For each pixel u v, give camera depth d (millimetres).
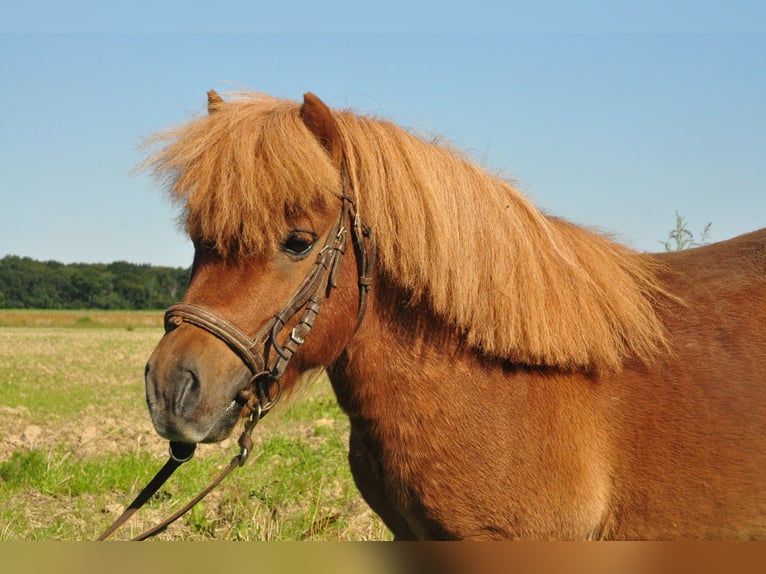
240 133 2891
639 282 3266
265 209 2785
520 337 2979
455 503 2988
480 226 3104
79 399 14703
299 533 5336
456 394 3008
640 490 2984
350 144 3041
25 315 70062
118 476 7062
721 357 3051
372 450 3184
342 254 2982
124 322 61531
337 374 3193
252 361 2797
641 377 3062
